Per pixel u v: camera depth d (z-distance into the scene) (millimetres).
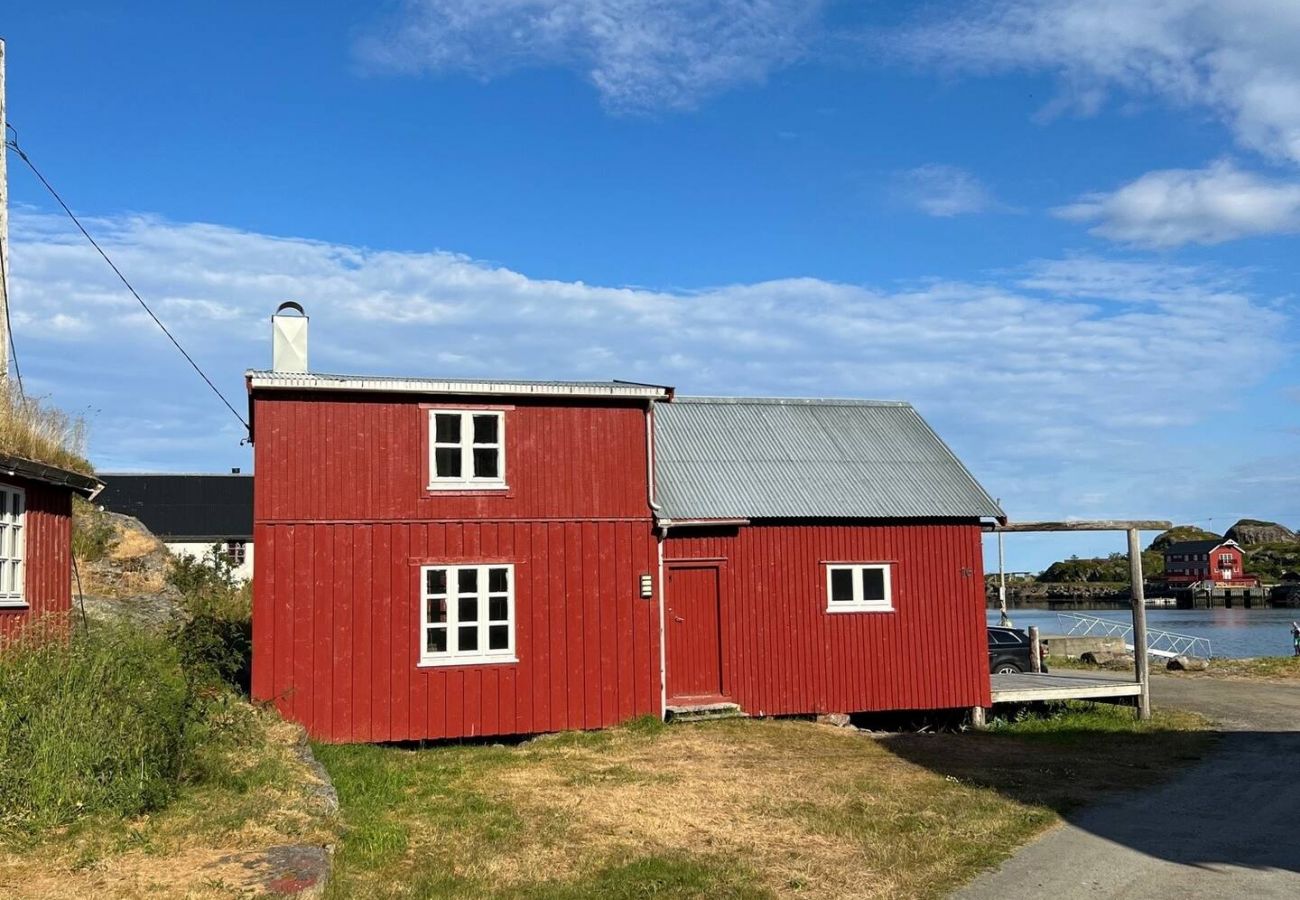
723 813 10977
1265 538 150125
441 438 16078
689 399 20547
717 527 17562
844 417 21078
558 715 15977
